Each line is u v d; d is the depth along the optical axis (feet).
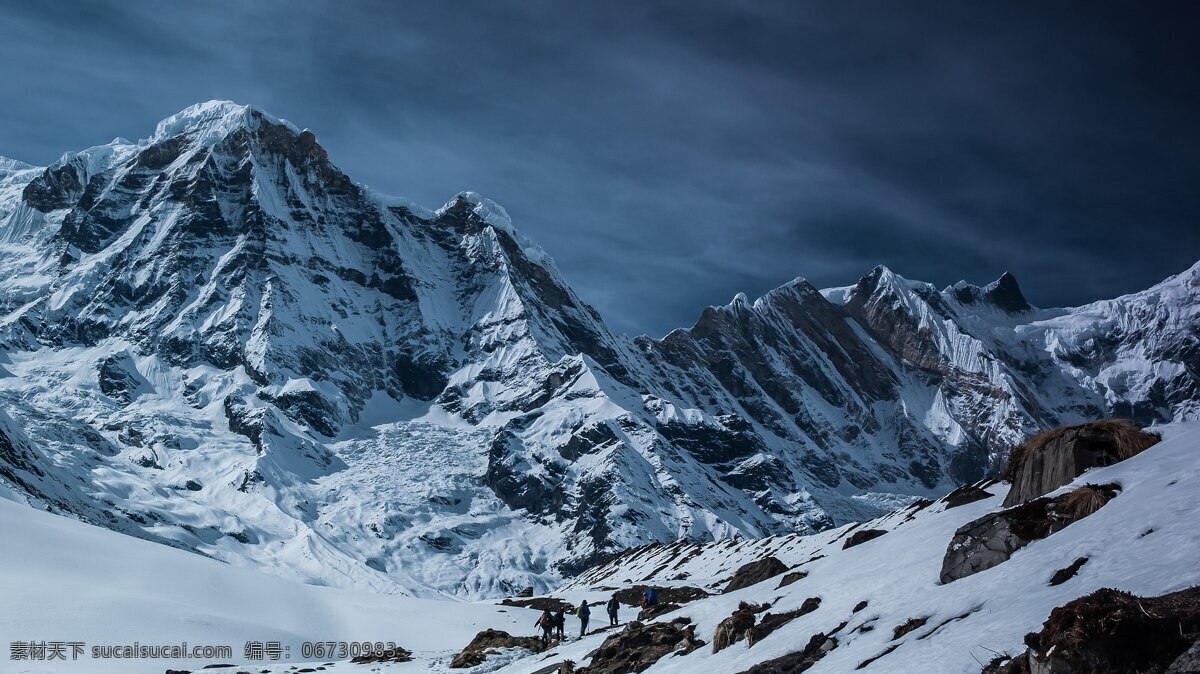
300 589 513.45
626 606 458.91
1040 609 94.48
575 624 420.36
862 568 171.22
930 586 129.59
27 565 449.48
